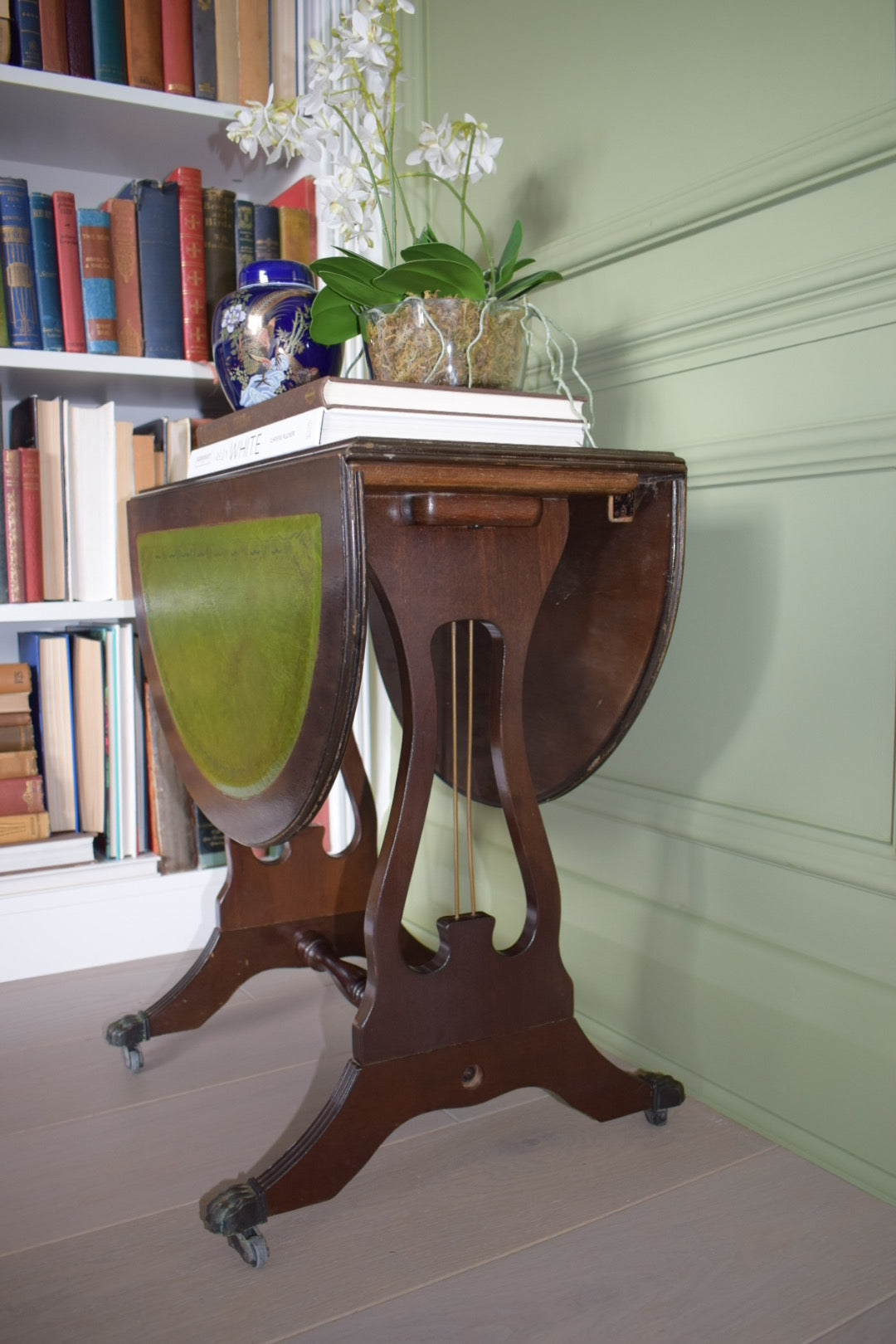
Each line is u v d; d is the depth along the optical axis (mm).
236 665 1100
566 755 1175
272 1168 973
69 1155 1116
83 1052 1375
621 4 1282
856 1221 992
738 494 1170
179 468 1725
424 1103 1037
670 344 1236
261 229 1751
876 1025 1037
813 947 1104
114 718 1714
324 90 1283
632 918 1347
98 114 1642
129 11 1611
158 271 1679
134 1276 917
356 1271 923
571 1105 1131
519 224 1201
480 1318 858
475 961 1057
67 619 1635
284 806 1001
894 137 954
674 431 1251
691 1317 857
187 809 1788
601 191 1339
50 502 1641
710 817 1214
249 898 1392
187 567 1228
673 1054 1288
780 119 1086
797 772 1117
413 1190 1051
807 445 1071
